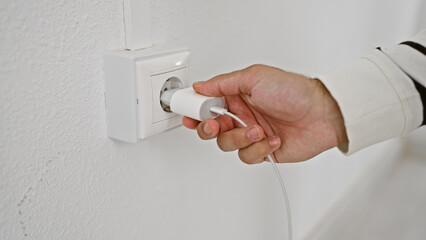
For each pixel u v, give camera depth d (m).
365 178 1.36
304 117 0.47
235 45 0.59
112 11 0.39
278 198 0.85
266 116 0.50
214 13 0.54
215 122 0.42
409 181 1.44
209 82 0.43
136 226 0.50
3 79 0.32
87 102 0.39
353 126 0.45
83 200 0.41
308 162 0.94
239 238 0.76
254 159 0.48
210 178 0.63
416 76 0.46
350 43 1.01
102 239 0.45
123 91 0.39
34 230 0.37
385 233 1.14
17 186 0.35
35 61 0.33
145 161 0.48
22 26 0.32
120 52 0.39
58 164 0.38
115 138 0.41
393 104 0.46
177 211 0.57
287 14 0.71
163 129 0.43
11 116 0.33
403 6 1.40
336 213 1.14
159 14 0.45
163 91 0.43
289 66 0.76
